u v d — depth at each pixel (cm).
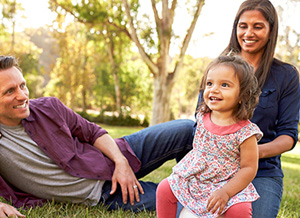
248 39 256
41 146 249
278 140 245
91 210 259
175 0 1477
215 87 194
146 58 1531
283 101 258
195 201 203
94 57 2964
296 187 467
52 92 3203
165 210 212
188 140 303
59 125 260
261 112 255
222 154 199
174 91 3600
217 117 204
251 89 194
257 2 254
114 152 280
